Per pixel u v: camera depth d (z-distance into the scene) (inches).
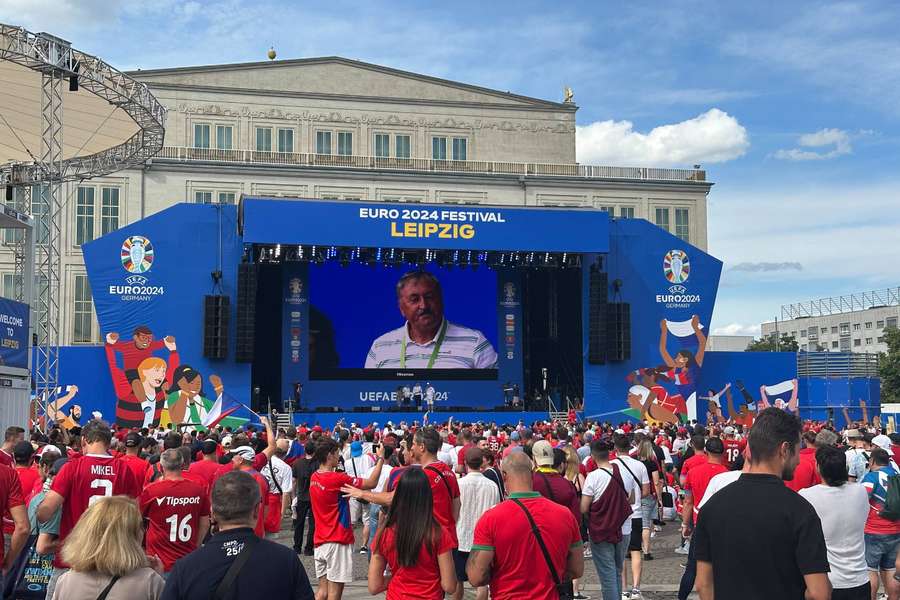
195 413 1483.8
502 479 472.7
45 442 622.2
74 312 2160.4
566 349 1742.1
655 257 1691.7
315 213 1489.9
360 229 1505.9
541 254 1638.8
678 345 1684.3
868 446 551.2
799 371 2108.8
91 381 1492.4
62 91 1255.5
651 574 584.4
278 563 197.3
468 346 1733.5
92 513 206.5
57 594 202.4
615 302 1658.5
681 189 2546.8
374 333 1697.8
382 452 577.6
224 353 1493.6
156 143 1424.7
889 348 3513.8
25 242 1002.7
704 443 506.6
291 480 616.4
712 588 209.3
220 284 1517.0
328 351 1675.7
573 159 2596.0
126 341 1476.4
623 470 503.5
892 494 397.7
